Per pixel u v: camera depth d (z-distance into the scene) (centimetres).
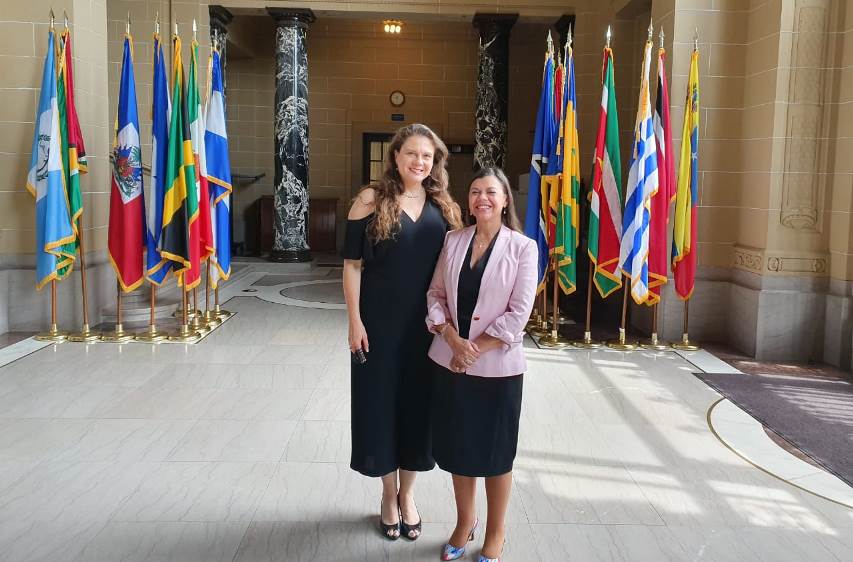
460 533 314
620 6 1020
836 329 655
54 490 374
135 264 701
